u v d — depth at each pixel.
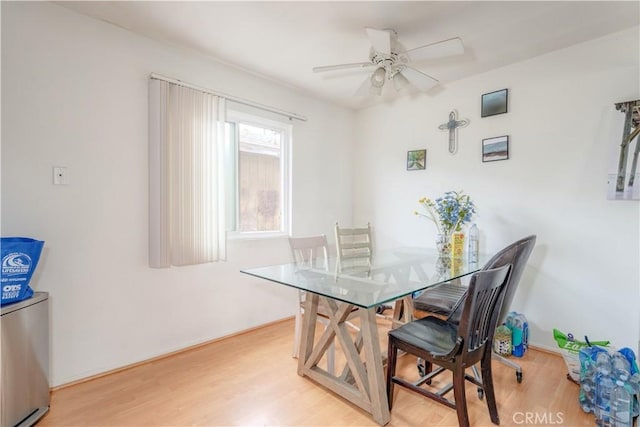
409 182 3.38
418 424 1.65
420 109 3.28
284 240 3.19
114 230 2.14
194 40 2.30
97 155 2.06
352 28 2.13
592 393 1.70
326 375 1.98
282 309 3.15
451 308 2.05
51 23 1.89
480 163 2.84
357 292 1.63
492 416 1.64
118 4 1.90
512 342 2.38
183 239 2.36
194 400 1.84
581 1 1.83
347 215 3.84
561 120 2.41
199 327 2.56
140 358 2.26
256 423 1.65
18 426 1.55
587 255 2.30
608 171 2.21
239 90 2.77
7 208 1.77
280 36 2.24
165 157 2.27
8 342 1.50
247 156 2.97
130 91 2.19
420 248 3.18
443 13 1.95
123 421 1.66
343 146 3.78
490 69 2.74
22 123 1.81
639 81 2.10
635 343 2.12
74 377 1.99
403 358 2.38
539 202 2.51
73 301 1.99
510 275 1.63
